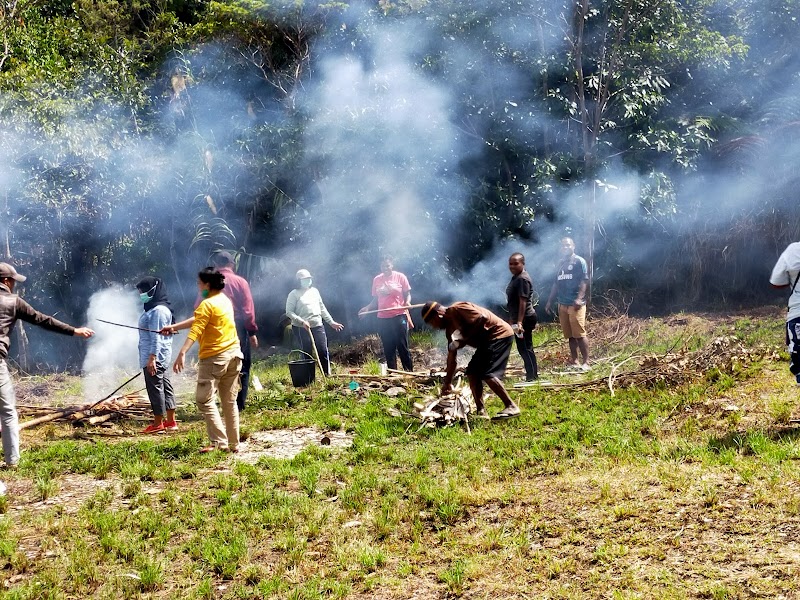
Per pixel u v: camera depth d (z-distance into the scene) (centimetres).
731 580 413
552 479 590
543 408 830
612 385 892
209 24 1667
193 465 698
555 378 1005
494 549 490
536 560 466
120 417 955
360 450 700
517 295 967
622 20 1455
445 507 549
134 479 660
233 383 742
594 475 586
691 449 613
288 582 467
